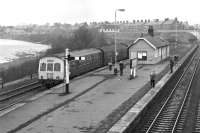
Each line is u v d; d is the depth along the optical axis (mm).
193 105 23875
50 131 17156
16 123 18750
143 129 18062
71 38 95562
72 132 16906
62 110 21547
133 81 33094
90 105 22797
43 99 25062
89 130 17172
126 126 17016
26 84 35812
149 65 47750
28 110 21750
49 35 165250
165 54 57969
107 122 18422
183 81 36469
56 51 76500
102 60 46219
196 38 150125
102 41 95938
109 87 29766
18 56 93500
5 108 23031
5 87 34062
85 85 30953
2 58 86625
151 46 48062
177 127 18156
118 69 43531
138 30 191750
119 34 143375
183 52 76438
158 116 20531
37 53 91250
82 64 38094
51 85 32938
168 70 41375
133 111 20156
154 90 27391
